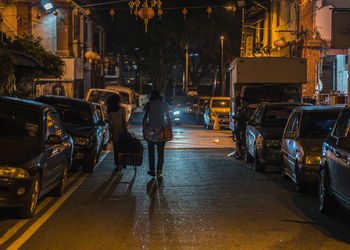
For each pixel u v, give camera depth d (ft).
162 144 35.83
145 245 19.35
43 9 109.60
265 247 19.11
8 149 23.59
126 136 39.19
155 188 32.35
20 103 27.27
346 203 21.80
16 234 20.88
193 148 59.26
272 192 31.07
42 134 25.55
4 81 46.93
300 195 30.12
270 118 42.50
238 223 22.95
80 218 23.88
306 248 18.98
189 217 24.14
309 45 94.99
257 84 69.05
